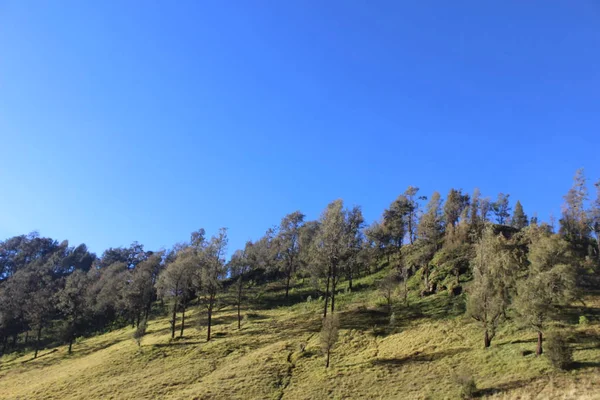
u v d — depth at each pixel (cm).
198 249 9069
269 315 8019
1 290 11388
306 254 9550
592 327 4506
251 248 11950
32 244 17600
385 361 4812
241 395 4331
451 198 11319
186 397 4384
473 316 4791
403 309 6788
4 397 5384
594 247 8462
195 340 6812
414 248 9544
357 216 8350
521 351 4225
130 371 5684
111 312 11381
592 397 2917
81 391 5125
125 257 16562
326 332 5116
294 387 4447
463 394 3581
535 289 4138
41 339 10006
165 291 7731
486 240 5259
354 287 8838
